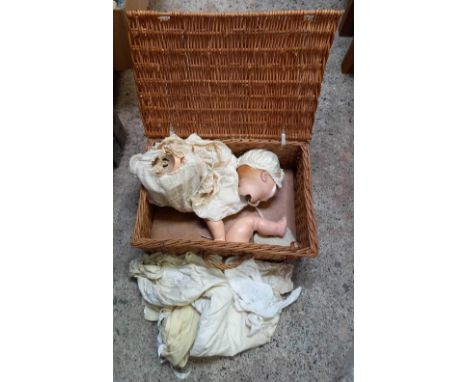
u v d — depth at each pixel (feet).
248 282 3.34
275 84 3.22
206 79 3.23
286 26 2.85
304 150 3.49
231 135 3.63
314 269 3.76
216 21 2.84
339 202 4.11
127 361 3.35
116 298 3.62
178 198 3.24
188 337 3.16
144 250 3.60
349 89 4.83
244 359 3.36
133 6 3.98
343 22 4.99
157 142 3.54
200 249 3.25
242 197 3.48
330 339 3.47
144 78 3.22
